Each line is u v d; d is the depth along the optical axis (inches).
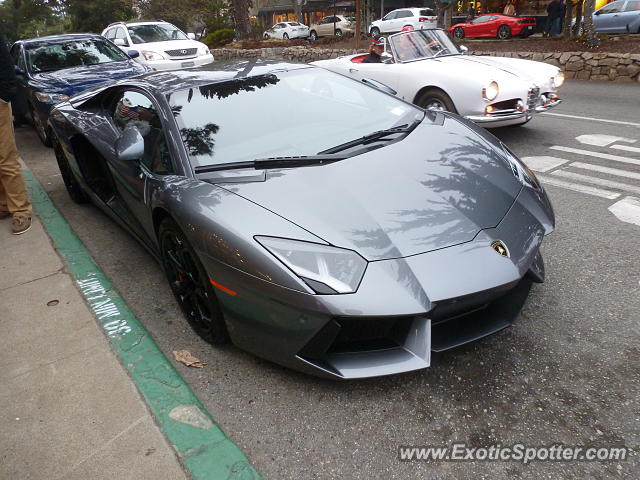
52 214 167.2
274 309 75.7
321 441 73.2
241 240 77.1
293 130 105.8
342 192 84.7
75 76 251.6
